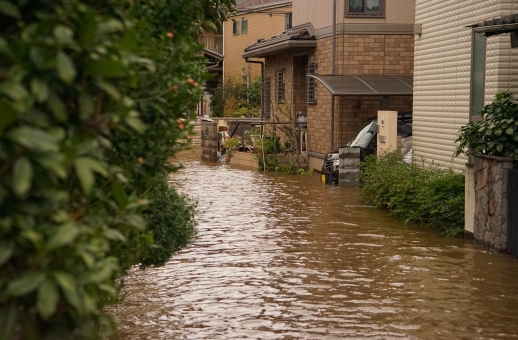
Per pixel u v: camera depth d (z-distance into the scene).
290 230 13.60
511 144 11.67
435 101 17.03
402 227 13.95
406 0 23.53
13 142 2.47
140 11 4.45
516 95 13.57
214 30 7.05
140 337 7.33
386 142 18.80
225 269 10.41
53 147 2.45
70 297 2.58
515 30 12.09
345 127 23.62
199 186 20.78
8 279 2.62
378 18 23.45
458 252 11.61
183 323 7.83
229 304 8.59
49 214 2.69
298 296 8.95
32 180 2.60
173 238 7.37
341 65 23.52
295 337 7.34
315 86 25.47
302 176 24.09
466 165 12.80
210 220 14.70
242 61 48.59
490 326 7.77
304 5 26.97
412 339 7.31
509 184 11.34
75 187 3.16
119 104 3.04
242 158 28.09
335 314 8.18
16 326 2.67
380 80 22.25
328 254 11.45
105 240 3.23
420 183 14.50
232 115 43.12
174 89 4.66
